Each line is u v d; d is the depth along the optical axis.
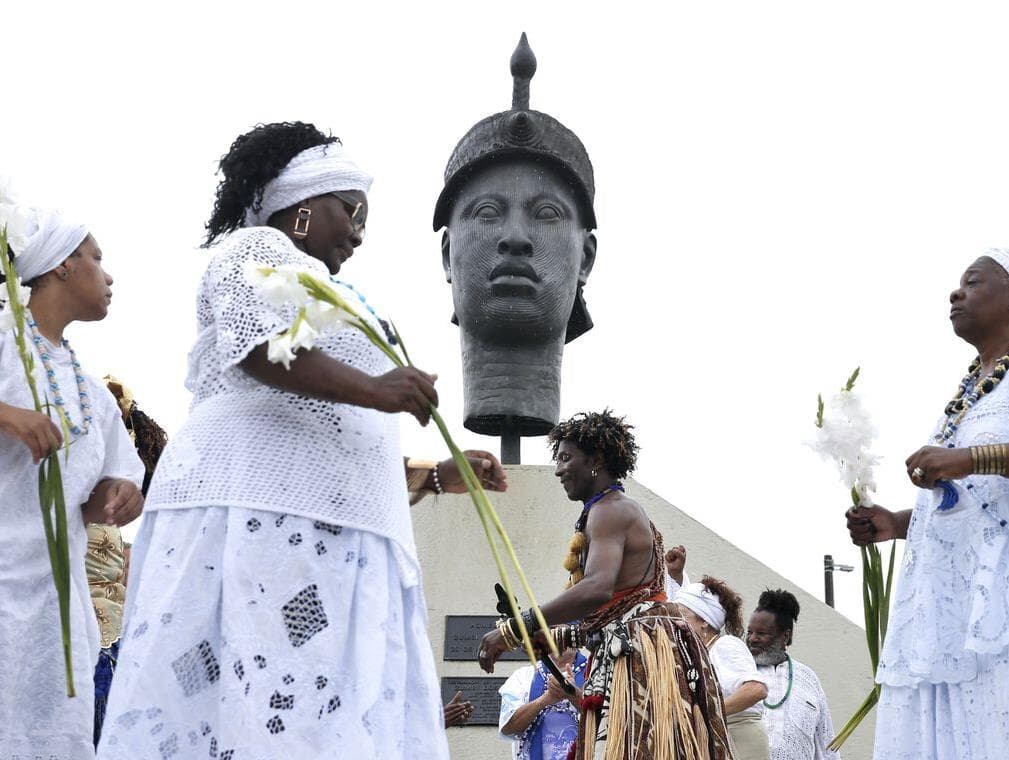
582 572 5.51
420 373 3.38
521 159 10.24
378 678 3.34
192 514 3.42
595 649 5.19
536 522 8.83
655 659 5.00
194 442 3.51
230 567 3.32
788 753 7.47
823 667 8.83
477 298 10.07
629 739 4.86
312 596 3.36
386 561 3.50
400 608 3.51
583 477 5.48
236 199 3.87
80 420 4.40
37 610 4.14
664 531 9.16
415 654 3.54
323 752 3.25
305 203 3.84
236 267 3.50
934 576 4.48
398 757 3.33
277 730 3.22
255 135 3.89
